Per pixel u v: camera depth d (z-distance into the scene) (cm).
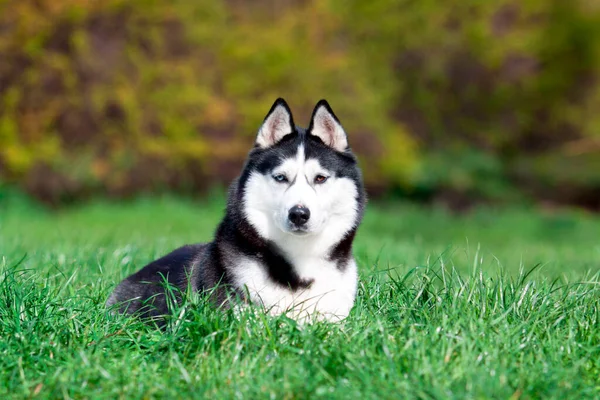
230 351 404
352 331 429
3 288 480
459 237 1579
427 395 363
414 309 465
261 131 480
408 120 2434
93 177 1728
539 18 2564
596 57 2533
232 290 450
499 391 365
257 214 457
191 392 376
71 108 1745
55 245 823
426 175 2206
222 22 1922
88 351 417
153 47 1834
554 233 1720
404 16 2470
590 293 507
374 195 2097
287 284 453
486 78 2464
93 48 1767
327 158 466
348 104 1969
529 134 2545
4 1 1755
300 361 397
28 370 400
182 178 1817
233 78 1895
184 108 1822
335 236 464
